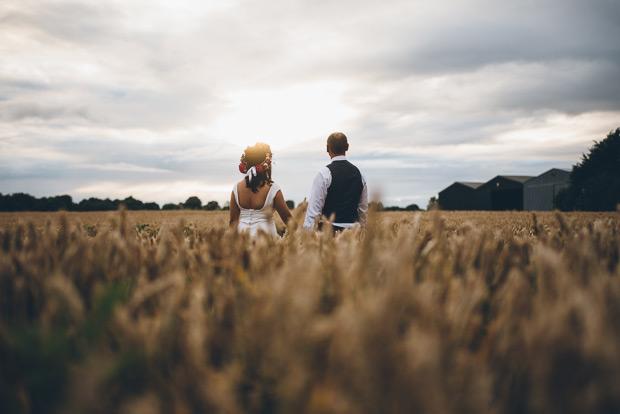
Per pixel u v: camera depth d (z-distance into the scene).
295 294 0.63
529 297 0.88
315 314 0.74
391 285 0.66
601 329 0.56
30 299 0.92
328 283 1.02
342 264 1.06
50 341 0.61
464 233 1.89
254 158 4.85
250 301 0.90
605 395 0.48
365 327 0.51
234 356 0.69
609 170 45.12
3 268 0.96
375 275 1.00
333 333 0.61
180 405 0.54
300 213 2.25
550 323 0.58
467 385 0.53
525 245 1.53
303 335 0.57
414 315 0.69
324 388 0.54
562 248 1.75
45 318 0.73
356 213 5.64
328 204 5.54
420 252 1.30
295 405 0.49
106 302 0.74
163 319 0.70
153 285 0.88
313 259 1.12
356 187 5.57
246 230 1.67
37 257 1.25
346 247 1.40
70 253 1.14
